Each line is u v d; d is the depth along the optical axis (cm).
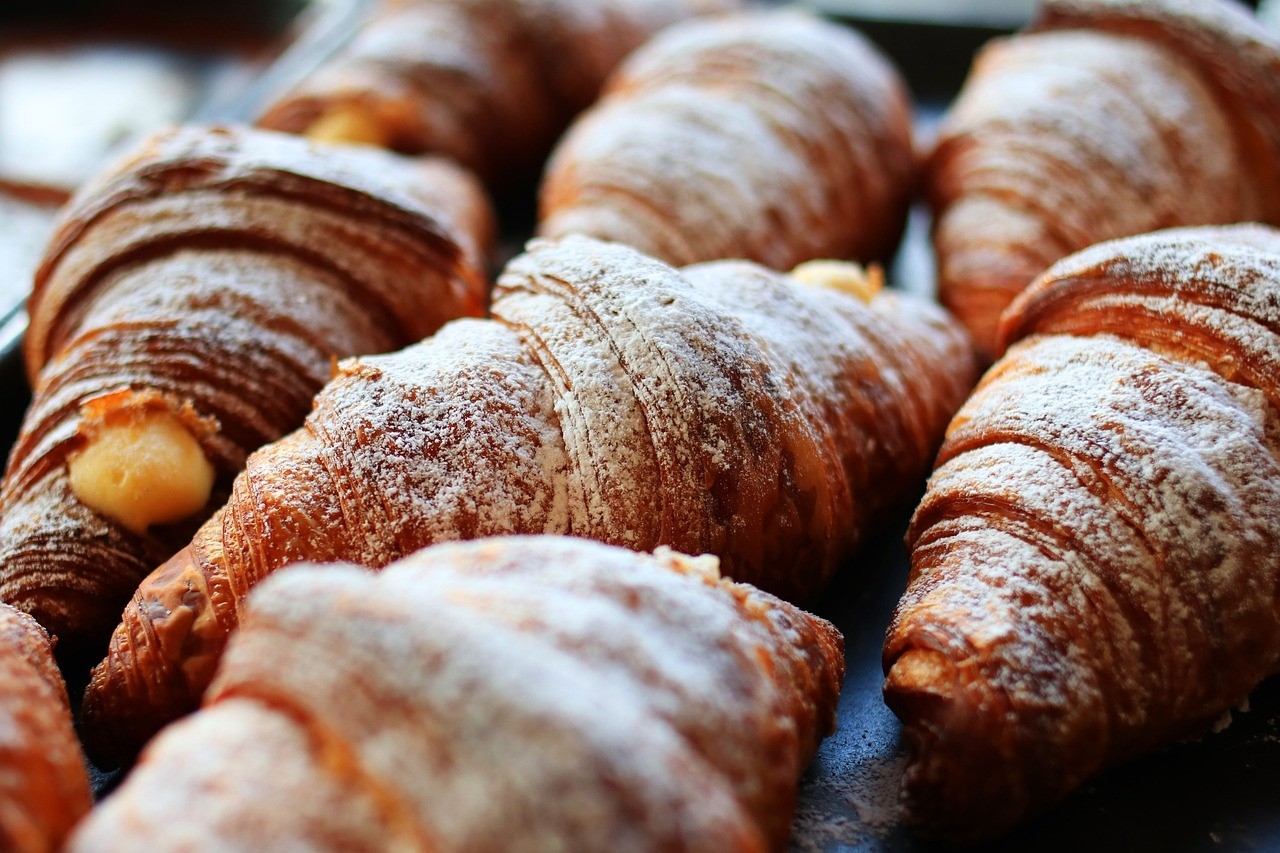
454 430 35
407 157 53
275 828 28
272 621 30
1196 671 34
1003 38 61
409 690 28
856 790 36
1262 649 35
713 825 28
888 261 52
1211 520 34
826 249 49
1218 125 47
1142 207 46
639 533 35
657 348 36
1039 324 39
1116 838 35
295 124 53
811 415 37
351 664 29
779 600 34
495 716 28
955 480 36
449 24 55
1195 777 36
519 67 55
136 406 38
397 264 41
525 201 57
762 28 52
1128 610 34
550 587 31
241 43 67
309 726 29
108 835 28
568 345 36
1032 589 34
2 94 62
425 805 28
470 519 35
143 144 43
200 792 28
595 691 29
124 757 36
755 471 36
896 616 36
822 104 49
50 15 68
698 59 51
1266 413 36
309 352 40
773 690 31
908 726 34
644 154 47
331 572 30
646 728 29
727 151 47
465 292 43
